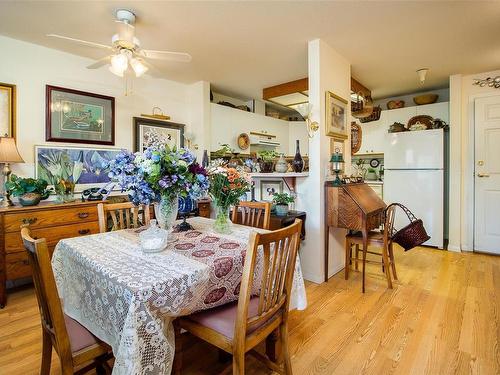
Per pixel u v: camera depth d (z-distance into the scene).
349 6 2.18
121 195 3.21
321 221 2.84
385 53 3.08
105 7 2.18
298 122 5.47
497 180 3.74
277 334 1.63
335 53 3.02
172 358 1.13
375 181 4.72
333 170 2.88
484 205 3.82
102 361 1.45
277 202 2.85
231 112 4.39
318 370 1.60
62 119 2.98
